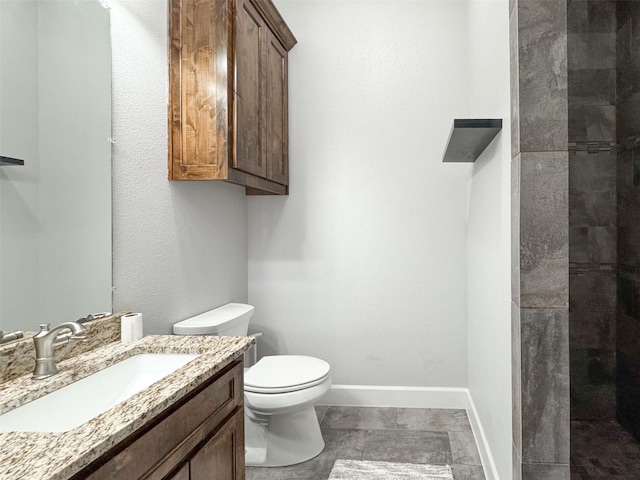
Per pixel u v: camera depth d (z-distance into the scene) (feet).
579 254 8.87
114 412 3.18
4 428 3.29
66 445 2.70
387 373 10.12
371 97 10.07
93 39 5.19
